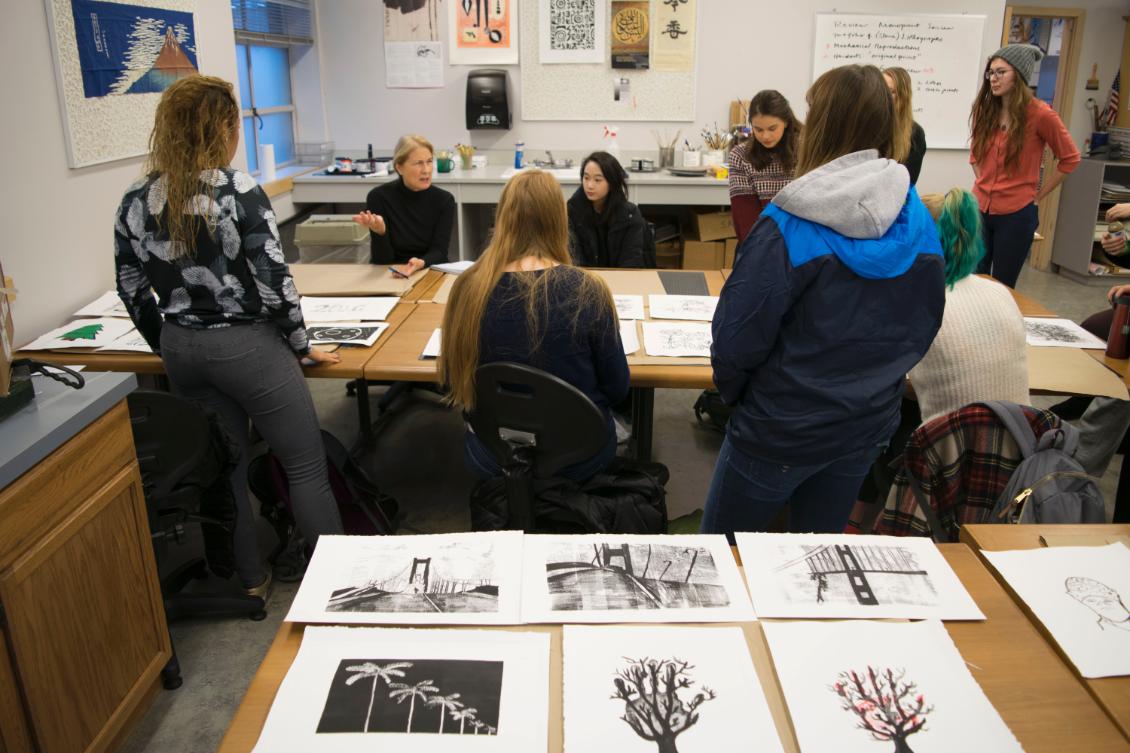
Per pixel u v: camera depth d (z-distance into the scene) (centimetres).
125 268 200
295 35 533
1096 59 682
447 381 191
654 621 105
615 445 207
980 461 160
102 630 162
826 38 543
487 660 98
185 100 179
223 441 200
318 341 236
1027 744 89
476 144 574
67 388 159
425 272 321
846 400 146
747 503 163
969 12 538
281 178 510
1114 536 125
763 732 89
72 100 269
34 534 141
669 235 561
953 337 188
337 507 229
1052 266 648
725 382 154
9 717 137
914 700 94
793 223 139
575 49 548
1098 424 231
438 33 552
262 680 97
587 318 180
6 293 144
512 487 184
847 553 119
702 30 543
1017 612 109
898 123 143
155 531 193
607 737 88
